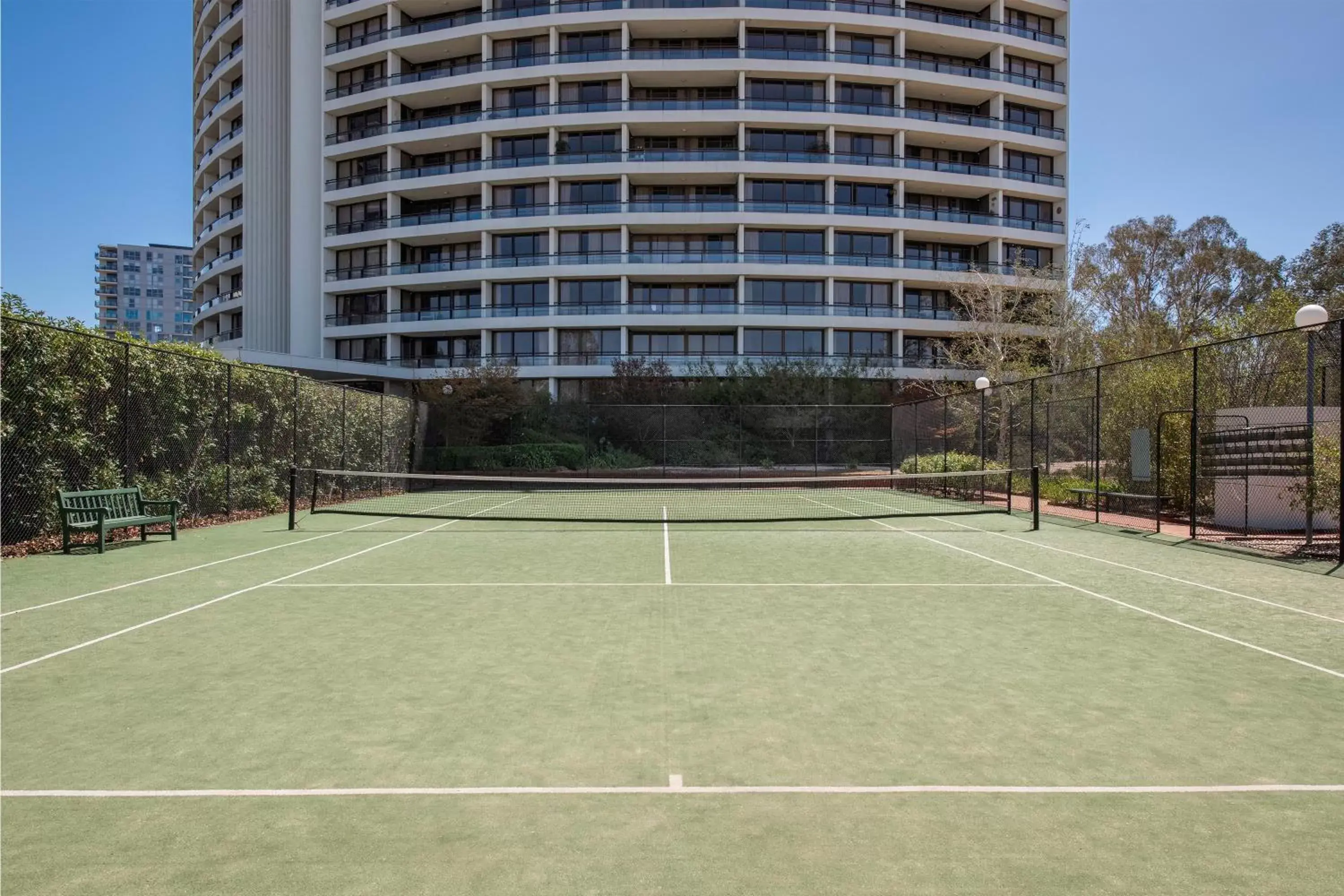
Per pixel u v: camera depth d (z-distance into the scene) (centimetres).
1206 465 1532
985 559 1072
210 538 1283
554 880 272
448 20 4416
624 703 462
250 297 4925
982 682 508
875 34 4400
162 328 16825
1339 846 301
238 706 456
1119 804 336
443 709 451
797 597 796
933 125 4331
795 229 4306
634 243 4425
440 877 274
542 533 1401
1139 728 427
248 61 4953
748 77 4281
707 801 335
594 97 4388
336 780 356
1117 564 1027
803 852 292
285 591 823
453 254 4594
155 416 1317
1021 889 268
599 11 4238
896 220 4250
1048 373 3152
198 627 655
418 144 4509
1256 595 817
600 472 2859
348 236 4553
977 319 3416
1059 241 4469
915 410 2620
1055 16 4688
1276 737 415
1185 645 609
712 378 3747
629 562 1036
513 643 603
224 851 293
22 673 522
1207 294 4406
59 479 1122
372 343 4619
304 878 274
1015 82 4528
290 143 4850
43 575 912
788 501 2177
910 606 754
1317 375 1958
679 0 4238
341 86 4781
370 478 2244
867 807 331
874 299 4403
